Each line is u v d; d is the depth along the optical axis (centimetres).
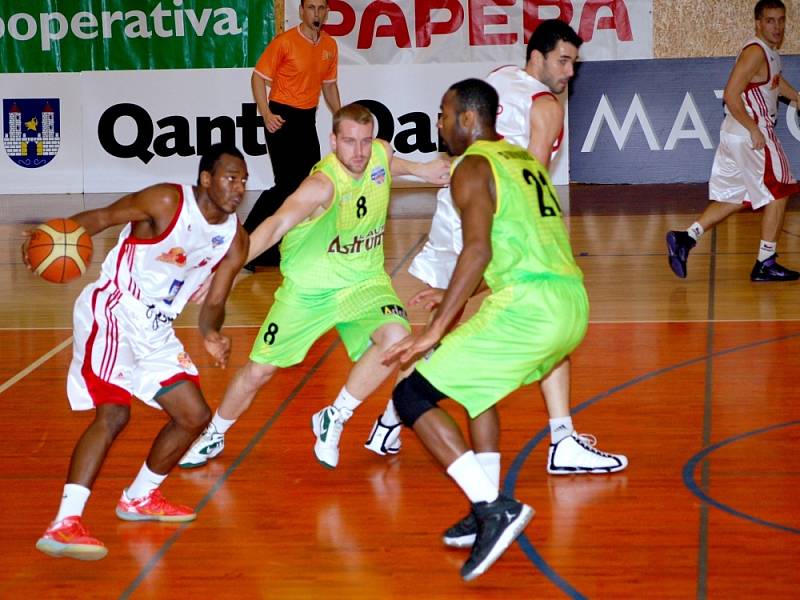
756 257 1873
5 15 2758
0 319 1566
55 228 771
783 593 683
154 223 756
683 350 1297
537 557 750
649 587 696
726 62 2669
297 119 1795
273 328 926
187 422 793
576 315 748
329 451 927
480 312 752
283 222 856
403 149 2738
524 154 762
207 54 2741
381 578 724
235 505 867
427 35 2695
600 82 2719
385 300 916
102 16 2745
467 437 1006
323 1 1770
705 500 845
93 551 725
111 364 771
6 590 720
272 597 699
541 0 2672
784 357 1251
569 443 914
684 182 2728
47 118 2789
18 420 1098
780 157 1641
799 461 926
